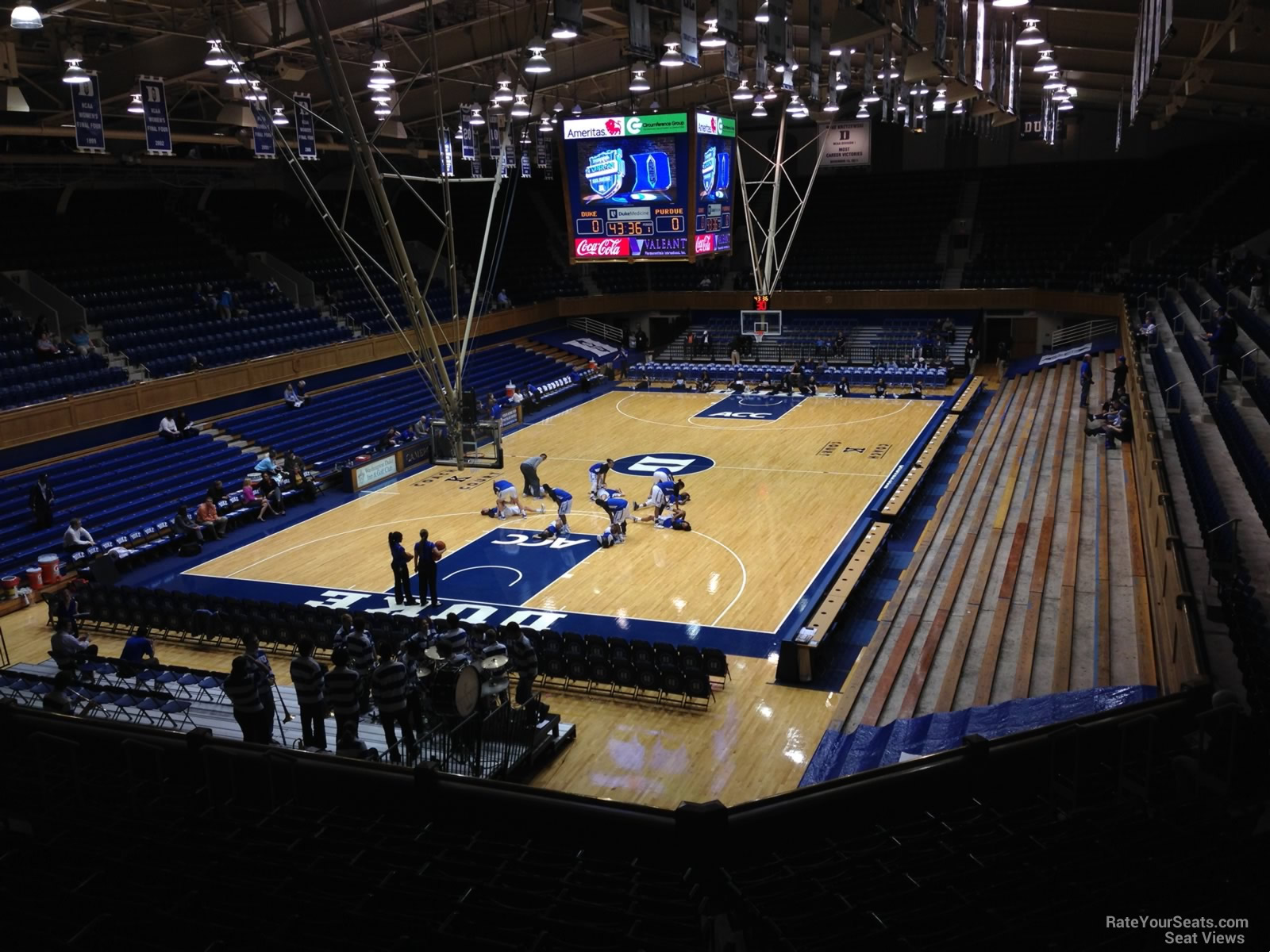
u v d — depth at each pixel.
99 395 29.97
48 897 6.45
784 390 45.19
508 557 24.92
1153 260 45.03
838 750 15.04
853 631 19.62
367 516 29.03
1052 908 5.74
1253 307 29.14
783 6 18.20
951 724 13.88
